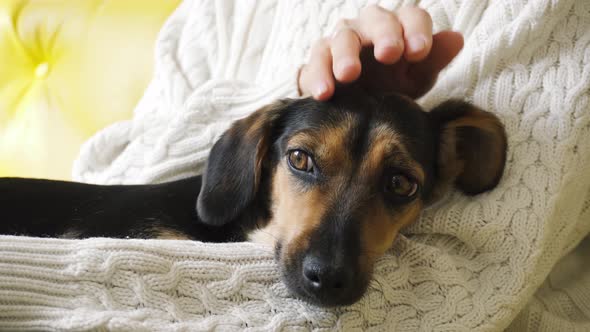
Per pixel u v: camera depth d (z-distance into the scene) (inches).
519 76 43.3
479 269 38.7
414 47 39.0
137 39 73.6
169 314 30.3
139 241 32.4
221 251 34.5
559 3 43.2
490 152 41.9
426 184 43.3
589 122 41.9
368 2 54.6
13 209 48.3
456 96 45.7
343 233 38.1
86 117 73.9
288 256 37.6
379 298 36.3
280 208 43.6
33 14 78.0
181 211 48.6
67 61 76.0
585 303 48.3
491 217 38.7
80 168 58.9
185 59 64.2
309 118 42.9
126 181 55.2
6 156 77.0
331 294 34.8
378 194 41.7
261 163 45.9
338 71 38.4
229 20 65.4
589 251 52.7
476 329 36.0
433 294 36.3
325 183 41.6
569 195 41.4
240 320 31.4
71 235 47.6
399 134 41.7
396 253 39.3
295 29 58.2
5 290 28.7
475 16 48.7
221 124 53.0
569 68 42.5
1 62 78.4
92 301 29.3
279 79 53.1
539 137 40.8
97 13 76.2
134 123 57.3
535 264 38.2
